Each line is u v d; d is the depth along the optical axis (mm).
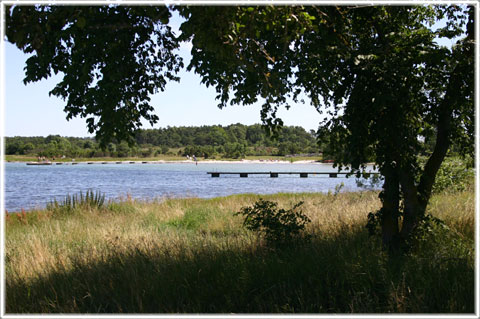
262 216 6379
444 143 5641
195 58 5371
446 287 3988
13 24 3322
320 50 4887
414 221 5438
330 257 4926
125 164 138000
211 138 198000
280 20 3898
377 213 5664
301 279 4531
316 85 5719
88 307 4441
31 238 8266
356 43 5508
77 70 4305
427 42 4863
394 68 4777
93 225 10430
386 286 4020
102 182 44562
